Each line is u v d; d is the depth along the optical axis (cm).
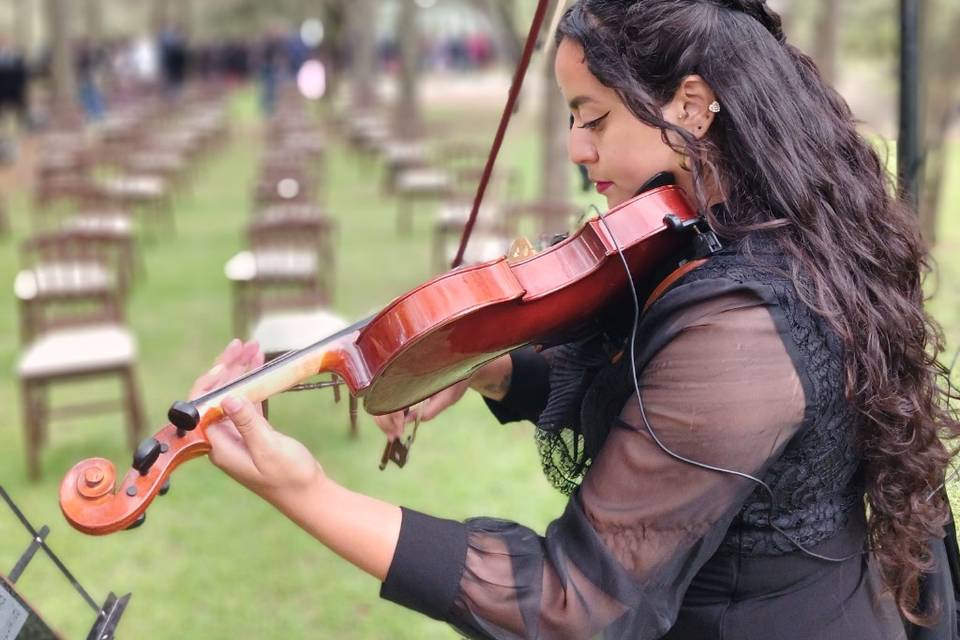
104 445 411
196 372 502
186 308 622
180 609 290
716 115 94
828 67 853
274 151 989
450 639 274
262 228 503
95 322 449
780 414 87
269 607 291
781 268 91
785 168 92
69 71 1406
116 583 303
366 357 97
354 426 111
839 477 97
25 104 1472
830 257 91
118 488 89
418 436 409
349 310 612
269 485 89
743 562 98
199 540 329
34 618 115
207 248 811
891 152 156
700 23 92
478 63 2934
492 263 97
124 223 641
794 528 97
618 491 90
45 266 466
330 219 621
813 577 100
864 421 95
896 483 98
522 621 89
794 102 95
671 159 96
